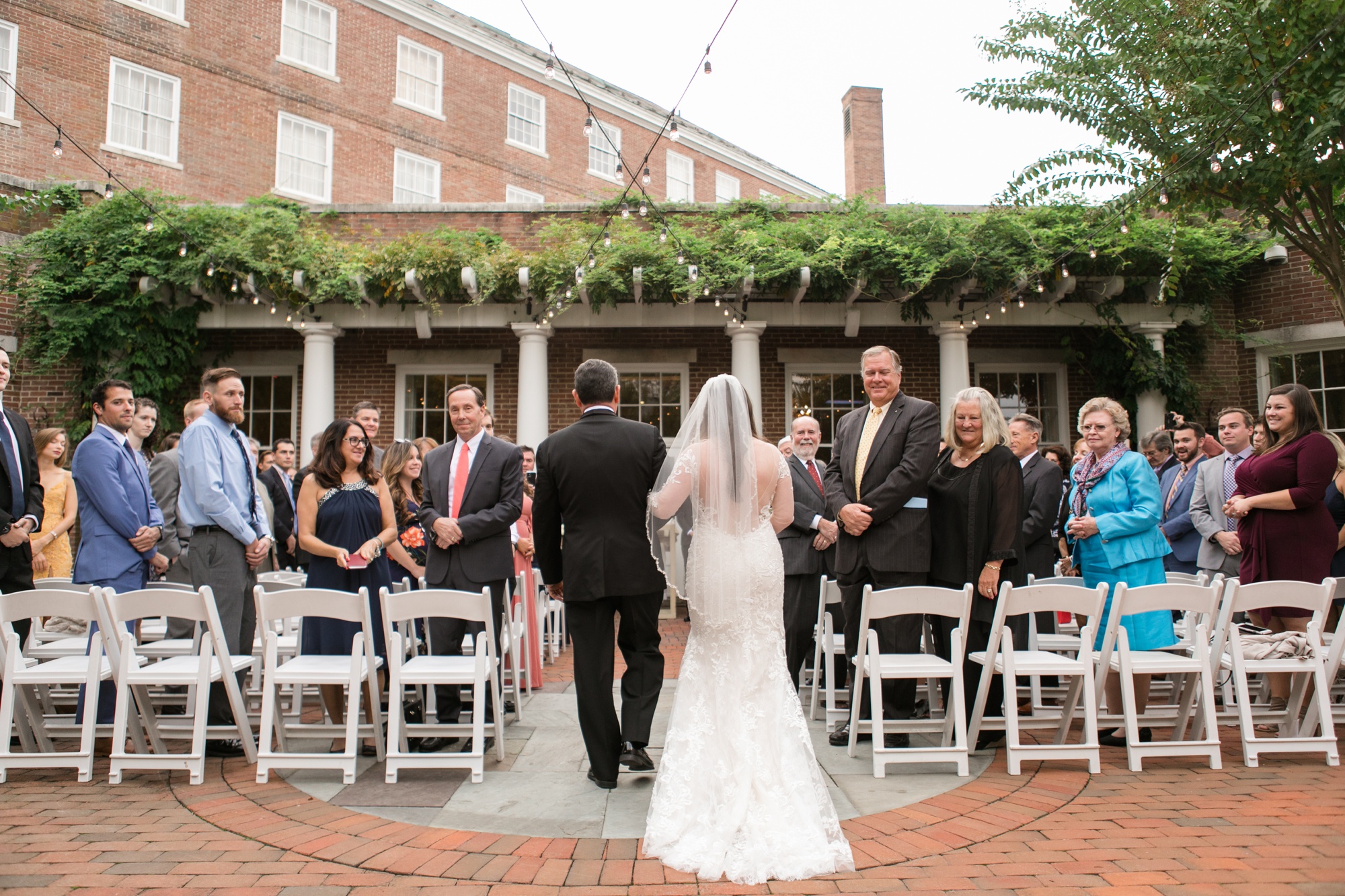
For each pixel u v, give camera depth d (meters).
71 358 10.45
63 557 6.54
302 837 3.16
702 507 3.49
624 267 9.93
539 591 6.98
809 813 3.04
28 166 15.28
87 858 2.96
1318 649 4.05
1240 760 4.09
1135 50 7.02
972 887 2.71
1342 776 3.82
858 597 4.50
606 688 3.71
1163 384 10.48
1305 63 6.08
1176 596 3.97
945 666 3.96
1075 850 3.00
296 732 4.08
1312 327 10.31
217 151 17.52
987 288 9.73
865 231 9.70
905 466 4.27
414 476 6.14
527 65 22.39
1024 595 3.95
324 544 4.46
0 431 4.47
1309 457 4.62
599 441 3.74
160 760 3.81
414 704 4.76
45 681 3.87
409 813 3.40
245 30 18.06
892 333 11.69
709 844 2.93
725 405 3.56
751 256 9.80
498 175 21.73
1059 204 9.80
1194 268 10.16
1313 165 6.45
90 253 10.23
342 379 11.67
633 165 24.48
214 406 4.62
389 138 19.98
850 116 19.94
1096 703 4.05
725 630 3.34
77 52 15.92
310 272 9.91
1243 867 2.83
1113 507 4.59
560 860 2.94
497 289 10.08
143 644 4.91
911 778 3.87
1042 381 11.66
